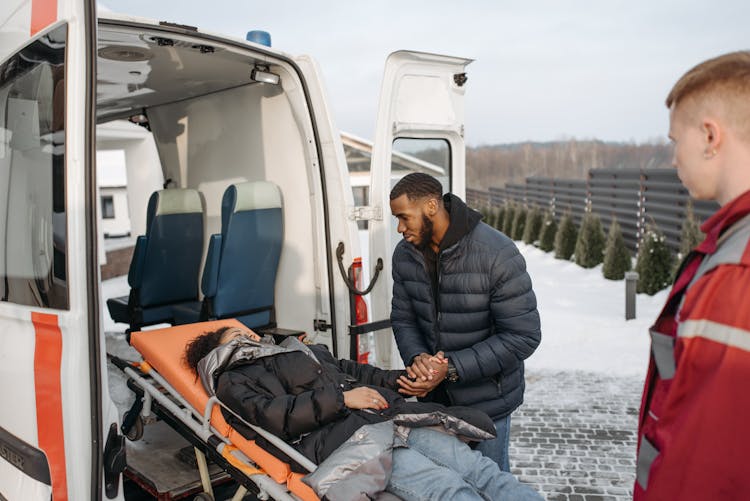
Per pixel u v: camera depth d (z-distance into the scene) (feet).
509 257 8.50
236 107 14.35
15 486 7.79
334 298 12.17
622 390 19.26
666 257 32.63
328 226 12.09
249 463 8.25
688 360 3.83
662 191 40.27
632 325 26.43
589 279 38.96
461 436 8.57
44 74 6.77
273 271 13.50
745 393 3.54
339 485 7.24
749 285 3.60
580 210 54.39
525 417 17.25
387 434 7.82
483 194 92.89
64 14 6.40
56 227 6.70
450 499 7.41
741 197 3.85
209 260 12.82
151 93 15.24
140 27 9.53
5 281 7.91
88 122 6.45
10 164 7.65
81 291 6.57
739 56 3.99
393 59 11.47
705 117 4.00
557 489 13.01
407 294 9.66
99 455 6.71
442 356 8.61
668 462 3.88
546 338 25.34
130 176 44.62
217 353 9.12
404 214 8.51
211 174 15.76
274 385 8.75
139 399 10.39
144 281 15.16
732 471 3.62
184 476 9.98
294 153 12.91
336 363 10.41
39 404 7.16
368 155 78.84
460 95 12.67
